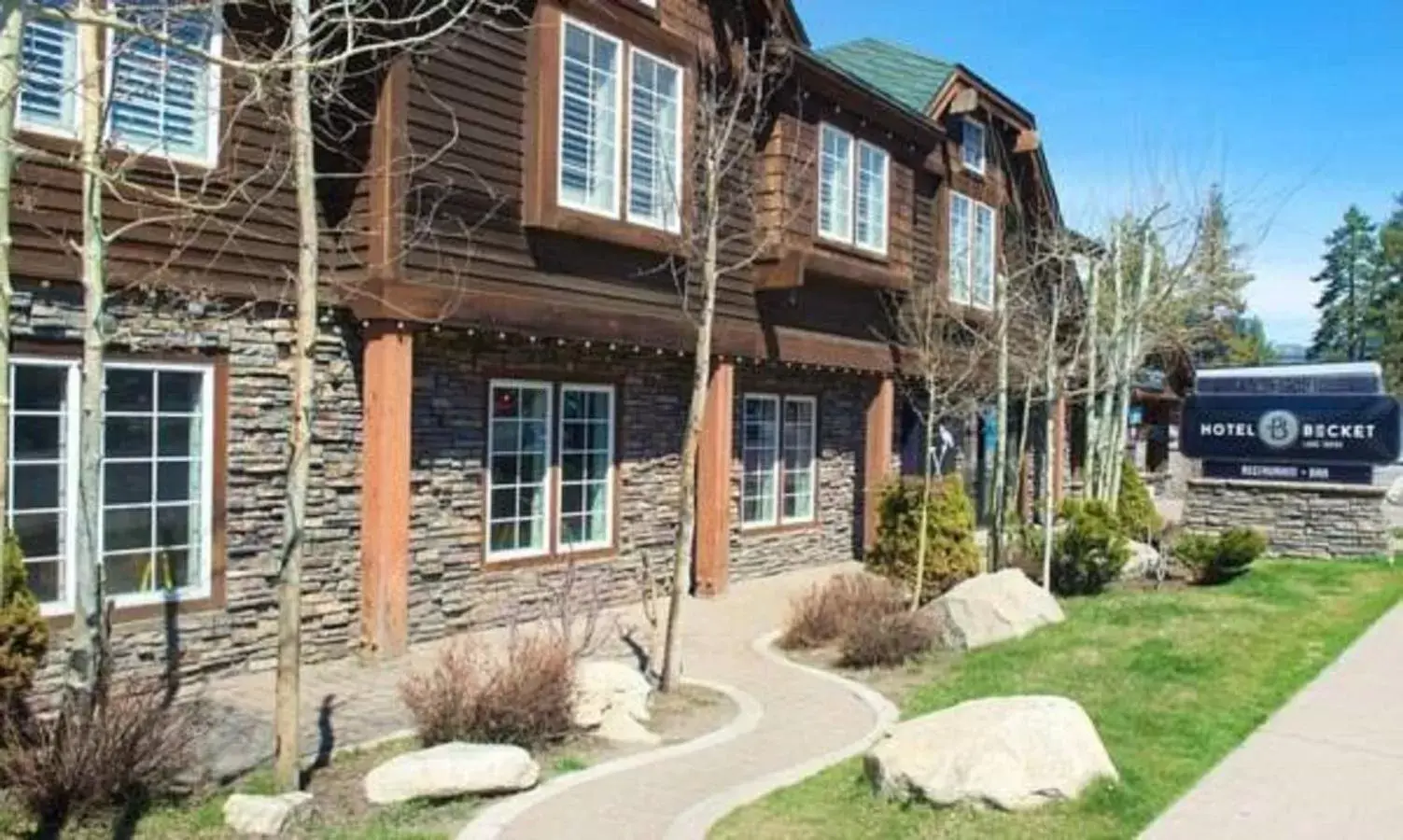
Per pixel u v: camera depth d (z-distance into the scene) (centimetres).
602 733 777
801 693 916
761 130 1427
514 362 1149
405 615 1003
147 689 699
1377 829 554
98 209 650
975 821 559
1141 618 1090
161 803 618
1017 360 1564
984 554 1538
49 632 761
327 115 935
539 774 669
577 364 1224
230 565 926
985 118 1970
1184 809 578
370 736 767
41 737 626
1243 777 631
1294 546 1530
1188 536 1410
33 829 579
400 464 991
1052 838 536
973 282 1892
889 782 599
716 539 1373
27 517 816
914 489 1302
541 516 1198
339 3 682
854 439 1745
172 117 886
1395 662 902
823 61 1438
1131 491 1725
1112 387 1614
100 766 595
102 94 701
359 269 995
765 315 1458
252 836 574
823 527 1672
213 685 896
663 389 1353
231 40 824
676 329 1280
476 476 1112
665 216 1243
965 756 586
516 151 1097
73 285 825
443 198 1020
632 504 1309
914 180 1752
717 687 933
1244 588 1255
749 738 782
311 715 821
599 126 1173
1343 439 1517
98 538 676
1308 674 864
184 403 905
